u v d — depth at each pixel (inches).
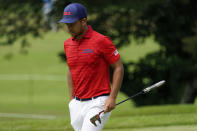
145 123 1100.5
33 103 3631.9
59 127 1154.7
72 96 622.8
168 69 2119.8
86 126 553.6
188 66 2092.8
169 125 1071.0
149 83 2135.8
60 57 2154.3
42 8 2106.3
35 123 1245.7
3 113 3041.3
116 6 2081.7
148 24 2103.8
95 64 550.9
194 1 2074.3
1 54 6087.6
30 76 5059.1
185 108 1408.7
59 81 4798.2
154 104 2213.3
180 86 2309.3
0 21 2283.5
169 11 2003.0
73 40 561.6
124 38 2105.1
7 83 4712.1
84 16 549.0
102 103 555.8
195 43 1999.3
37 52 6259.8
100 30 2016.5
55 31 1983.3
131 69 2204.7
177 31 2074.3
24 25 2241.6
